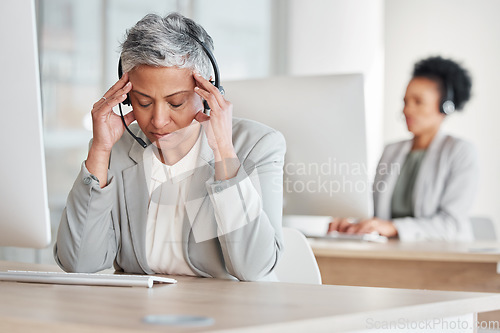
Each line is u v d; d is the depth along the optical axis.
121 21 4.02
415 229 3.05
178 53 1.34
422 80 3.62
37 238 1.45
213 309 0.99
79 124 3.86
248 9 4.76
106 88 3.97
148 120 1.41
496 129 5.14
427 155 3.46
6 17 1.35
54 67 3.76
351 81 2.29
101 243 1.51
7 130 1.40
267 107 2.38
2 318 0.91
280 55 5.00
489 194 5.14
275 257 1.46
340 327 0.94
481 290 2.39
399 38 5.63
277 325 0.86
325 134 2.33
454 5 5.38
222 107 1.39
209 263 1.49
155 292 1.19
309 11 5.00
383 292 1.22
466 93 3.68
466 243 2.81
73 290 1.20
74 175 3.82
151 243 1.53
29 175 1.42
